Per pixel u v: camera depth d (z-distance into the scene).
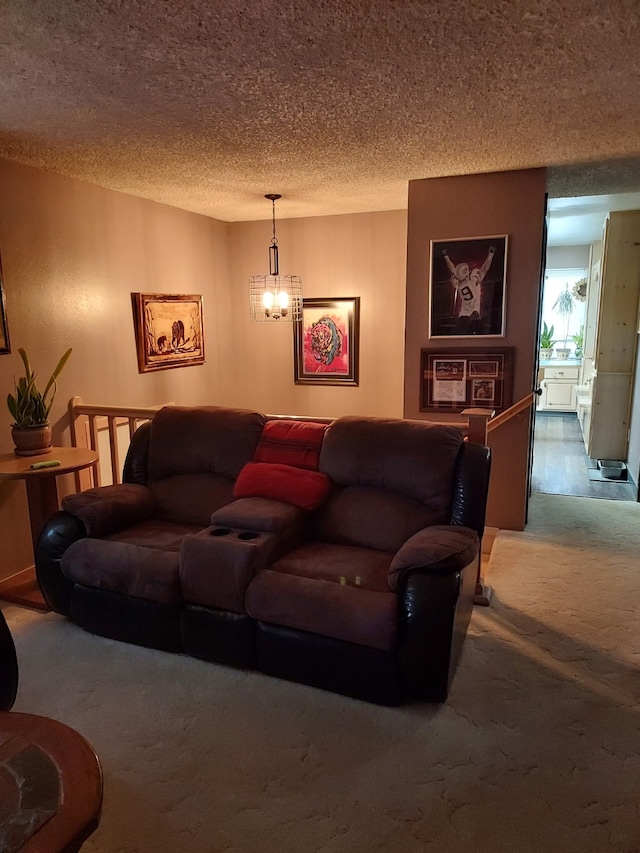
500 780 1.86
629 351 5.41
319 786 1.84
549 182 3.99
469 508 2.60
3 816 1.05
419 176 3.80
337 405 5.46
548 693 2.29
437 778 1.87
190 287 4.99
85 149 3.09
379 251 5.07
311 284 5.34
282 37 1.85
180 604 2.55
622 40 1.88
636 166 3.56
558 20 1.75
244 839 1.66
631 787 1.83
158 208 4.54
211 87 2.26
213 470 3.14
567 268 8.30
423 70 2.11
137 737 2.08
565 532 4.04
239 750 2.01
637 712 2.18
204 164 3.43
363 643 2.17
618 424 5.58
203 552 2.43
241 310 5.61
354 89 2.29
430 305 4.02
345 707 2.23
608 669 2.45
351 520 2.73
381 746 2.02
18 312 3.36
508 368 3.91
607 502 4.69
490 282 3.86
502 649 2.61
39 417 3.21
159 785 1.86
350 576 2.37
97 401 4.01
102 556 2.65
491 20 1.74
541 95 2.37
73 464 3.00
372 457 2.75
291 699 2.29
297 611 2.27
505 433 4.00
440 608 2.12
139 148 3.09
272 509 2.64
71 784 1.12
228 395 5.68
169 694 2.33
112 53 1.96
